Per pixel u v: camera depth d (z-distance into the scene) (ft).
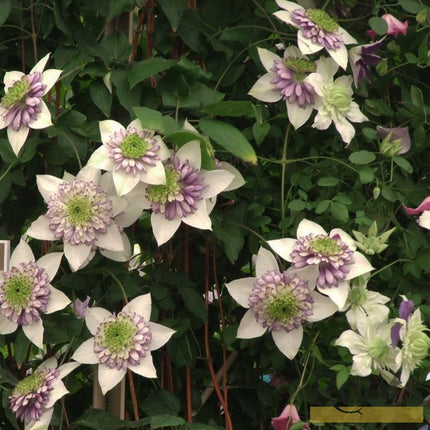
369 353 2.31
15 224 2.54
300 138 2.54
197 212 2.20
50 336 2.35
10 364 2.53
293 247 2.29
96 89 2.34
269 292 2.27
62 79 2.34
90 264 2.34
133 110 2.17
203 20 2.50
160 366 2.50
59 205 2.19
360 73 2.50
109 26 2.40
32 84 2.25
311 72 2.40
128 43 2.35
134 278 2.43
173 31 2.44
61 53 2.38
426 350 2.35
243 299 2.31
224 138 2.25
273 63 2.39
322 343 2.50
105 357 2.23
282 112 2.50
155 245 2.53
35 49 2.44
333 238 2.28
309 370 2.51
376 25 2.49
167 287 2.45
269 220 2.46
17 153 2.26
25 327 2.28
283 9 2.52
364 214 2.51
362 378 2.46
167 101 2.33
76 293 2.45
